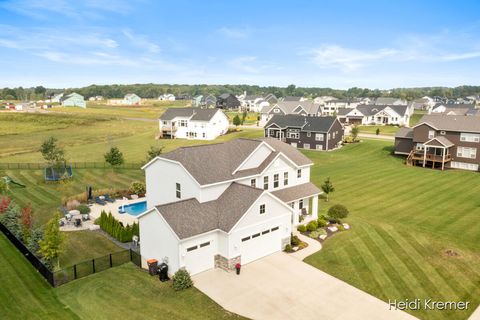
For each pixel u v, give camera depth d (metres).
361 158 63.94
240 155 30.84
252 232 25.08
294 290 21.56
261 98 175.50
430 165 58.06
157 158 30.61
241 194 26.38
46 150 47.16
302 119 76.19
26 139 86.31
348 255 25.95
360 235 29.31
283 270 24.06
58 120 122.75
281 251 27.08
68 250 27.47
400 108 112.50
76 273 23.47
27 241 27.59
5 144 78.81
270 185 32.12
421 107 183.38
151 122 121.44
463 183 46.88
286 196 31.92
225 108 177.00
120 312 19.28
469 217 33.56
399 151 64.69
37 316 18.95
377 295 21.08
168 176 30.00
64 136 90.69
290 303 20.22
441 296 20.95
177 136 87.31
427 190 43.44
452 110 130.38
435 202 38.56
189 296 20.88
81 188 44.06
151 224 24.39
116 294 21.14
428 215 34.28
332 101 165.62
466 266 24.17
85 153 67.50
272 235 26.52
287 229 27.50
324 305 20.06
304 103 114.69
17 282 22.47
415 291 21.45
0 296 20.84
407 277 22.95
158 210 23.50
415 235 29.16
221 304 20.06
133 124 115.62
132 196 40.56
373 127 106.69
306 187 34.66
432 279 22.70
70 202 36.97
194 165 28.06
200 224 23.84
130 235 29.38
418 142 60.41
